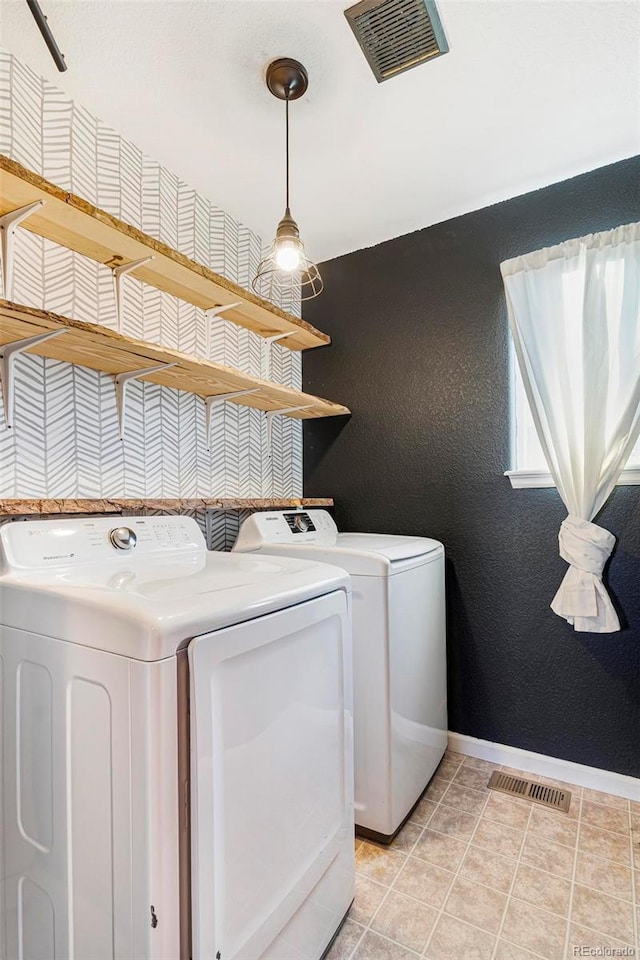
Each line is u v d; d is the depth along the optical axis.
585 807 1.72
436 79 1.44
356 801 1.58
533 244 2.00
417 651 1.73
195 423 1.96
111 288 1.60
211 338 2.03
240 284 2.22
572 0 1.21
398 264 2.35
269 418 2.37
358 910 1.29
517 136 1.69
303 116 1.58
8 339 1.25
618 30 1.29
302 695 1.08
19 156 1.35
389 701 1.52
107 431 1.60
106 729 0.80
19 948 0.98
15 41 1.30
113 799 0.79
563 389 1.82
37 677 0.94
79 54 1.33
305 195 2.03
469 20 1.26
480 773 1.95
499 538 2.05
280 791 1.00
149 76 1.41
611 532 1.80
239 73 1.41
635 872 1.42
